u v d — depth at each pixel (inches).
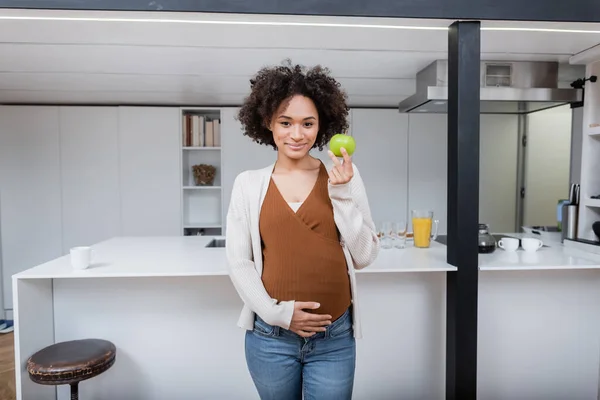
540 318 78.8
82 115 152.3
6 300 151.6
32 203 151.7
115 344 75.2
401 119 159.2
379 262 71.3
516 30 71.7
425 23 67.1
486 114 158.9
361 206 46.5
